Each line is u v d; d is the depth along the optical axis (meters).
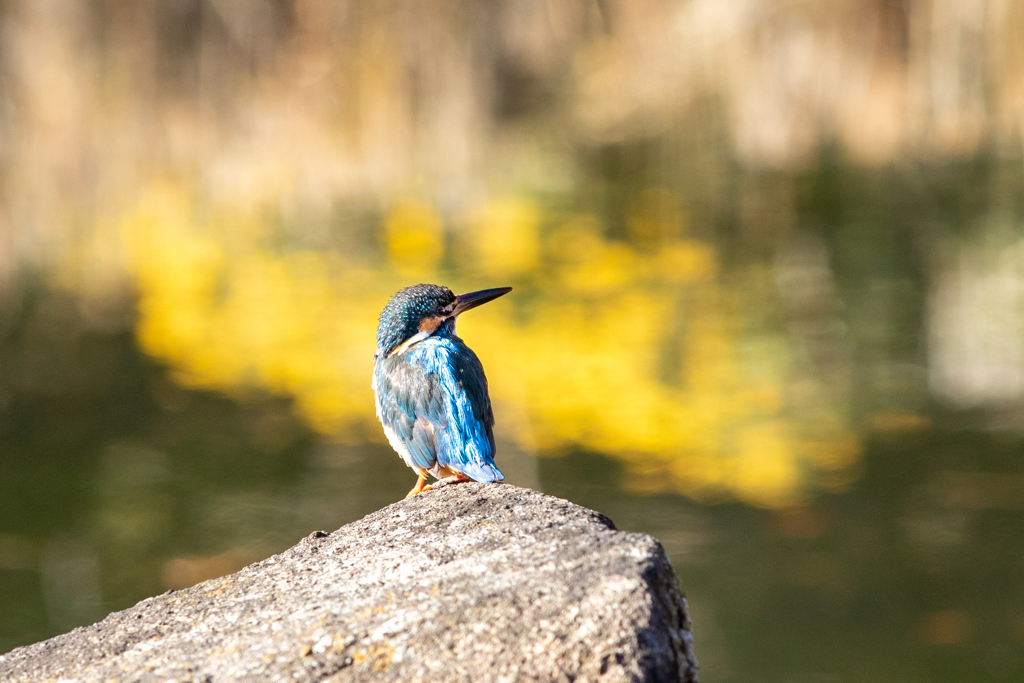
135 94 16.30
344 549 4.38
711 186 18.84
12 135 16.59
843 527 10.25
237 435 12.50
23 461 11.86
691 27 16.27
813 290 15.20
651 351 13.72
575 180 19.00
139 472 11.37
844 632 8.69
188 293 15.88
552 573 3.78
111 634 4.06
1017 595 9.02
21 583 9.55
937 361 13.33
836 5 14.23
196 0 16.05
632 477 11.31
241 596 4.19
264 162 16.72
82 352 14.55
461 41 16.59
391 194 16.98
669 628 3.57
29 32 16.20
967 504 10.42
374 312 15.09
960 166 17.17
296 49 16.03
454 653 3.52
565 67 18.02
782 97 15.45
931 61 13.47
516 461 11.62
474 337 14.25
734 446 11.80
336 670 3.56
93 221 17.00
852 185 17.89
